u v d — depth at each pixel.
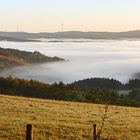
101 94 128.88
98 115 51.22
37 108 52.75
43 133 34.12
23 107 52.12
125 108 66.56
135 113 59.03
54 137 33.41
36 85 150.25
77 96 121.75
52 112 50.06
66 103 66.75
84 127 38.31
